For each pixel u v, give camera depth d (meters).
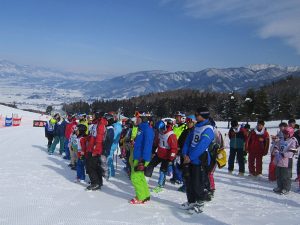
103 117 8.80
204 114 6.84
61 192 8.35
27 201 7.38
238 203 8.12
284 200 8.70
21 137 25.05
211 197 8.43
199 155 6.71
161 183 8.91
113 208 7.14
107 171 10.13
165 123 9.12
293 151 9.34
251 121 68.12
